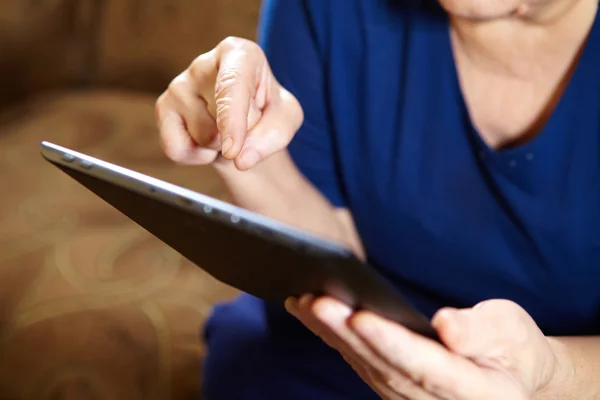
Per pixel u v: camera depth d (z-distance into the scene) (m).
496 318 0.49
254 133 0.60
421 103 0.71
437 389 0.44
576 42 0.62
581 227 0.66
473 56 0.67
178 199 0.39
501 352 0.48
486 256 0.72
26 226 1.19
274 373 0.79
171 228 0.46
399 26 0.71
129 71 1.58
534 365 0.49
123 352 1.02
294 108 0.63
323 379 0.77
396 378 0.46
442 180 0.72
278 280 0.46
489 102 0.68
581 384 0.58
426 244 0.75
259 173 0.75
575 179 0.65
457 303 0.79
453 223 0.73
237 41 0.61
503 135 0.69
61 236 1.16
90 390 1.02
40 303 1.06
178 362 1.01
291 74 0.78
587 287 0.70
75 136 1.44
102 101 1.55
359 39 0.73
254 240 0.38
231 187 0.75
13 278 1.10
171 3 1.50
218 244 0.43
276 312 0.81
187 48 1.50
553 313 0.73
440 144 0.71
